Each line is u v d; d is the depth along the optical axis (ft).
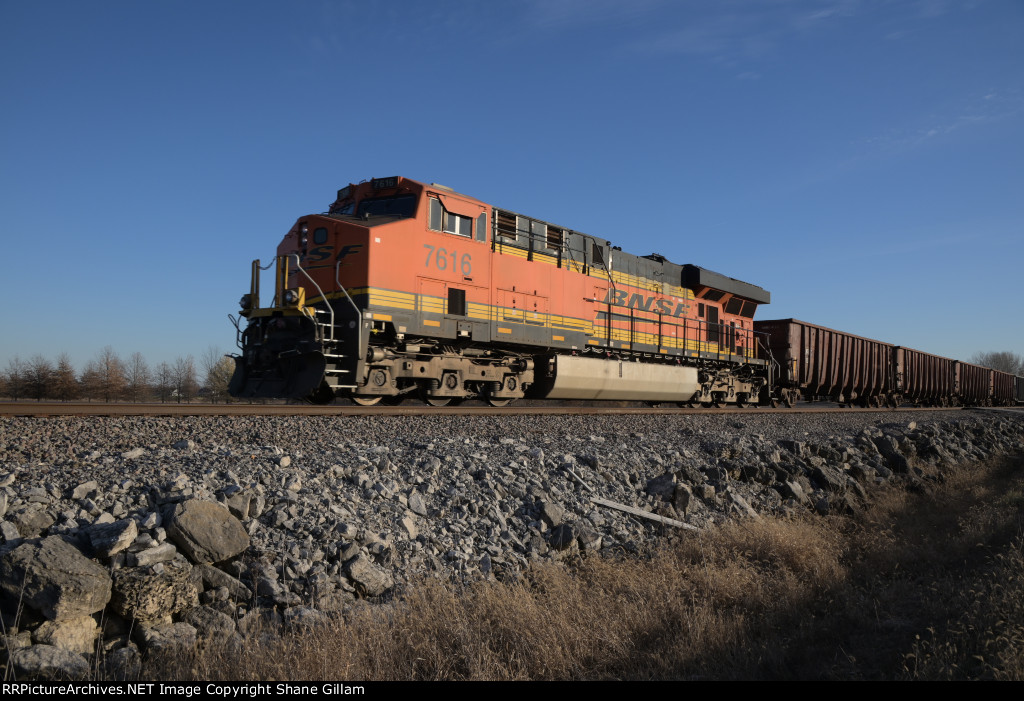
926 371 123.65
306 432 26.96
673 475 29.71
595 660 16.49
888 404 112.06
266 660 13.65
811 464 38.22
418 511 21.08
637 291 60.23
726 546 24.50
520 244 48.32
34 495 15.89
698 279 67.72
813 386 89.86
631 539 24.34
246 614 15.07
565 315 51.13
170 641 13.73
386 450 24.84
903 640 18.34
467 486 23.41
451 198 42.57
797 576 23.40
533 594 18.89
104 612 14.06
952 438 60.39
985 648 16.34
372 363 39.06
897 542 29.04
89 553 14.52
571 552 22.33
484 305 44.47
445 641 15.96
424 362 41.93
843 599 21.66
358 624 15.34
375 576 17.13
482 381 47.11
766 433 46.01
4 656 12.56
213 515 16.19
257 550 16.44
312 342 36.99
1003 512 33.71
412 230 40.29
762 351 83.92
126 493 16.94
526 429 34.14
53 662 12.47
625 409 49.78
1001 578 21.22
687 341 66.54
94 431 23.67
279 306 40.06
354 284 38.45
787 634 18.90
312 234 40.86
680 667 16.28
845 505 33.65
